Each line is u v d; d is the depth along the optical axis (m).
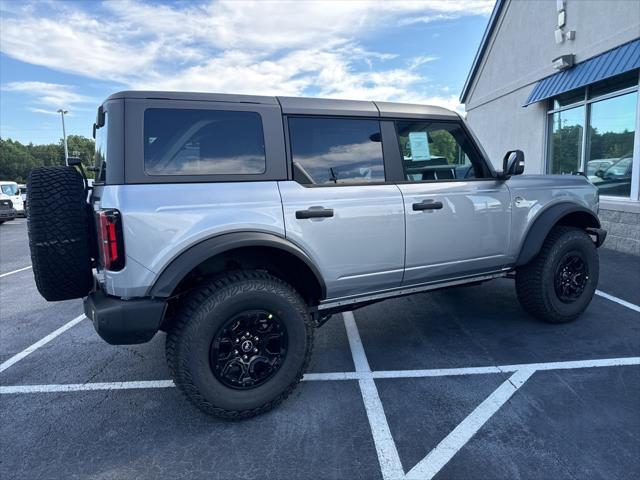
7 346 3.97
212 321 2.47
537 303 3.91
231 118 2.68
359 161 3.08
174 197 2.44
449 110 3.52
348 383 3.09
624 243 7.10
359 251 3.01
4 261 8.81
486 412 2.68
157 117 2.50
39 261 2.51
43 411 2.83
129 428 2.62
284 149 2.80
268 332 2.67
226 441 2.47
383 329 4.10
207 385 2.49
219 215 2.53
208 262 2.73
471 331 3.97
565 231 3.97
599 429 2.48
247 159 2.70
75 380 3.26
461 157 3.57
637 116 6.84
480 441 2.41
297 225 2.75
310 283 2.94
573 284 4.02
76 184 2.65
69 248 2.56
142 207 2.36
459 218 3.41
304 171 2.86
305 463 2.27
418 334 3.95
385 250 3.11
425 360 3.42
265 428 2.59
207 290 2.52
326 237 2.87
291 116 2.87
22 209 19.47
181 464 2.29
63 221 2.54
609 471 2.15
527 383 3.01
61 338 4.13
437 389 2.97
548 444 2.37
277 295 2.64
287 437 2.50
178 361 2.46
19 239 12.43
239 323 2.58
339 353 3.60
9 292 6.05
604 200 7.56
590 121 8.05
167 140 2.50
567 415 2.62
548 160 9.44
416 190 3.23
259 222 2.62
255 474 2.20
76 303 5.37
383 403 2.82
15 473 2.24
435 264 3.37
